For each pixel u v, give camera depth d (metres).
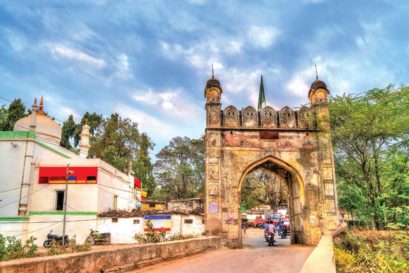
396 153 16.08
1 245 8.46
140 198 34.00
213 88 17.69
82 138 28.19
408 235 12.98
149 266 7.78
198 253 11.48
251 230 32.84
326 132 17.28
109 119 42.12
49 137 24.02
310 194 16.75
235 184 16.55
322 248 7.39
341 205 17.73
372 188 16.42
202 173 42.12
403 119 15.23
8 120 32.88
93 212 20.44
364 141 16.50
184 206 31.97
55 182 20.75
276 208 37.56
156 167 43.81
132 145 42.03
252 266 8.55
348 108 16.91
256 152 17.08
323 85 18.02
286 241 21.09
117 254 6.50
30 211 20.00
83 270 5.34
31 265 4.27
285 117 17.73
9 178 20.22
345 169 17.98
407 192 15.51
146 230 20.42
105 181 22.34
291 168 17.09
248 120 17.50
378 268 10.11
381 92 16.69
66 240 19.02
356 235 13.20
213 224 15.91
